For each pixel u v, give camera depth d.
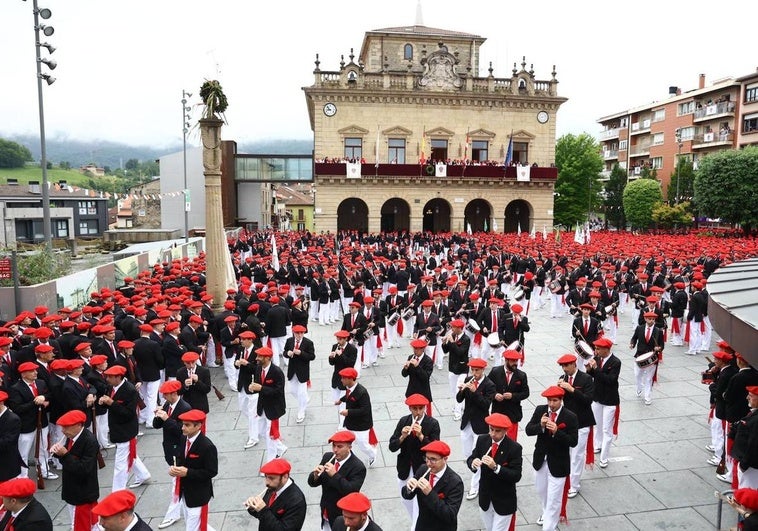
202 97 18.41
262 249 34.66
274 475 6.30
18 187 66.06
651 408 12.95
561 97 52.03
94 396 9.93
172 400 8.86
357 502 5.66
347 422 9.79
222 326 16.09
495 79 51.75
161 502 9.16
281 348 16.05
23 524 6.16
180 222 60.03
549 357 17.14
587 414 9.09
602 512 8.69
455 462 10.41
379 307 17.55
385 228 54.88
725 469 9.65
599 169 69.50
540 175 51.56
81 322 14.06
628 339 19.61
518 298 22.69
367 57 56.16
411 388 10.97
